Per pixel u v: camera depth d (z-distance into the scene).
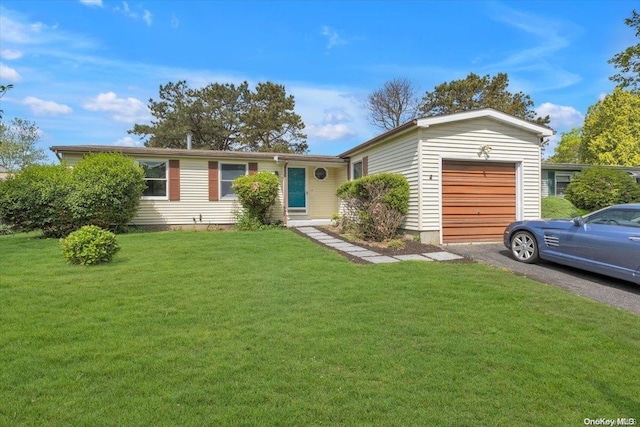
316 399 2.53
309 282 5.57
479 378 2.86
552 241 6.82
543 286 5.56
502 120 9.83
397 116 32.19
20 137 27.25
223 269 6.36
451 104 28.28
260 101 31.89
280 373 2.87
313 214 15.98
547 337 3.67
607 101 29.05
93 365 2.95
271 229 12.61
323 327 3.81
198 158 13.51
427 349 3.35
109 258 6.93
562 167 17.25
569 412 2.46
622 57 10.95
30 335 3.51
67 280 5.55
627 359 3.23
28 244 9.27
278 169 14.64
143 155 12.88
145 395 2.54
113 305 4.43
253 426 2.24
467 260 7.55
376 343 3.45
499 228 10.05
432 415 2.38
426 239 9.41
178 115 29.75
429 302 4.70
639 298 5.17
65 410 2.36
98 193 10.79
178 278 5.72
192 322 3.92
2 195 10.48
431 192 9.47
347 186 11.16
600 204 14.20
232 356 3.14
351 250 8.56
